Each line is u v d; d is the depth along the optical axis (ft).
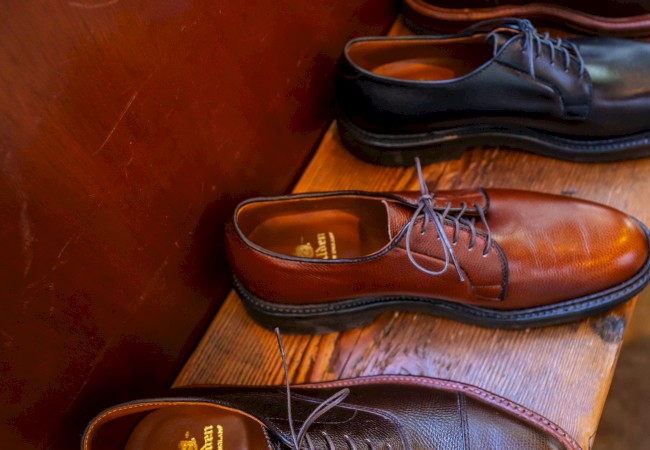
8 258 1.30
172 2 1.47
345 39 2.48
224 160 1.96
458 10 2.73
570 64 2.24
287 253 2.22
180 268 1.95
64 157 1.35
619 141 2.36
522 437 1.86
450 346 2.19
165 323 1.99
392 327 2.24
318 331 2.20
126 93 1.45
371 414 1.88
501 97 2.26
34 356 1.48
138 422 1.84
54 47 1.22
